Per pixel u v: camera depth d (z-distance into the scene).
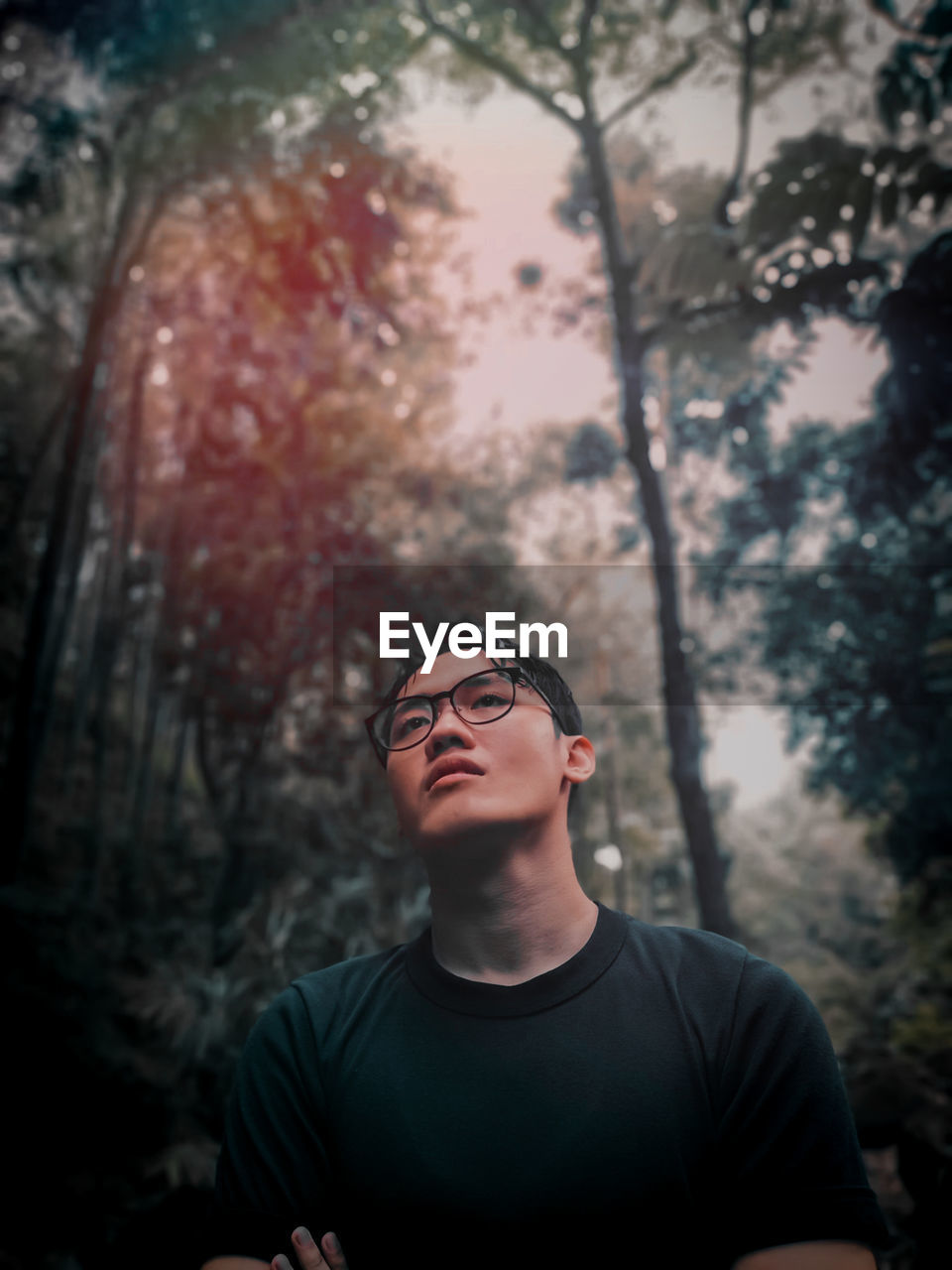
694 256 5.54
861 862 14.63
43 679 6.77
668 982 0.89
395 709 0.97
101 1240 3.64
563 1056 0.83
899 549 7.19
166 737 11.11
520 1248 0.77
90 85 6.64
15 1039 4.71
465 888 0.90
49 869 7.57
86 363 6.46
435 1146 0.81
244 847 6.59
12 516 8.11
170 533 7.73
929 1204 2.15
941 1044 6.77
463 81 7.35
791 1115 0.82
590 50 6.40
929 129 5.66
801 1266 0.77
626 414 5.70
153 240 7.53
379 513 7.79
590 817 9.73
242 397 7.36
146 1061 5.05
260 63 6.03
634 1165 0.78
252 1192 0.88
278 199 6.37
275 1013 0.98
